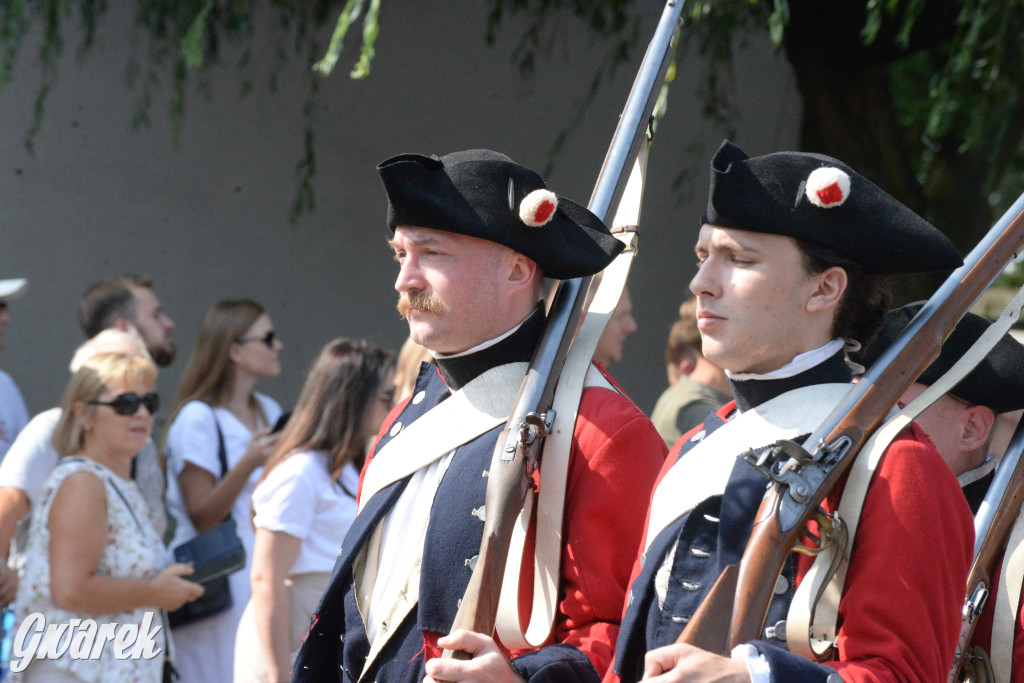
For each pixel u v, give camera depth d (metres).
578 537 5.56
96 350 10.42
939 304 4.77
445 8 23.05
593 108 23.22
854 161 20.08
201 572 10.58
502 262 5.94
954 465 6.57
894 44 19.58
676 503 4.94
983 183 19.38
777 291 4.80
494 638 5.62
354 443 10.36
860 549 4.43
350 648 6.09
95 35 22.09
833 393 4.82
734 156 4.98
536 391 5.71
